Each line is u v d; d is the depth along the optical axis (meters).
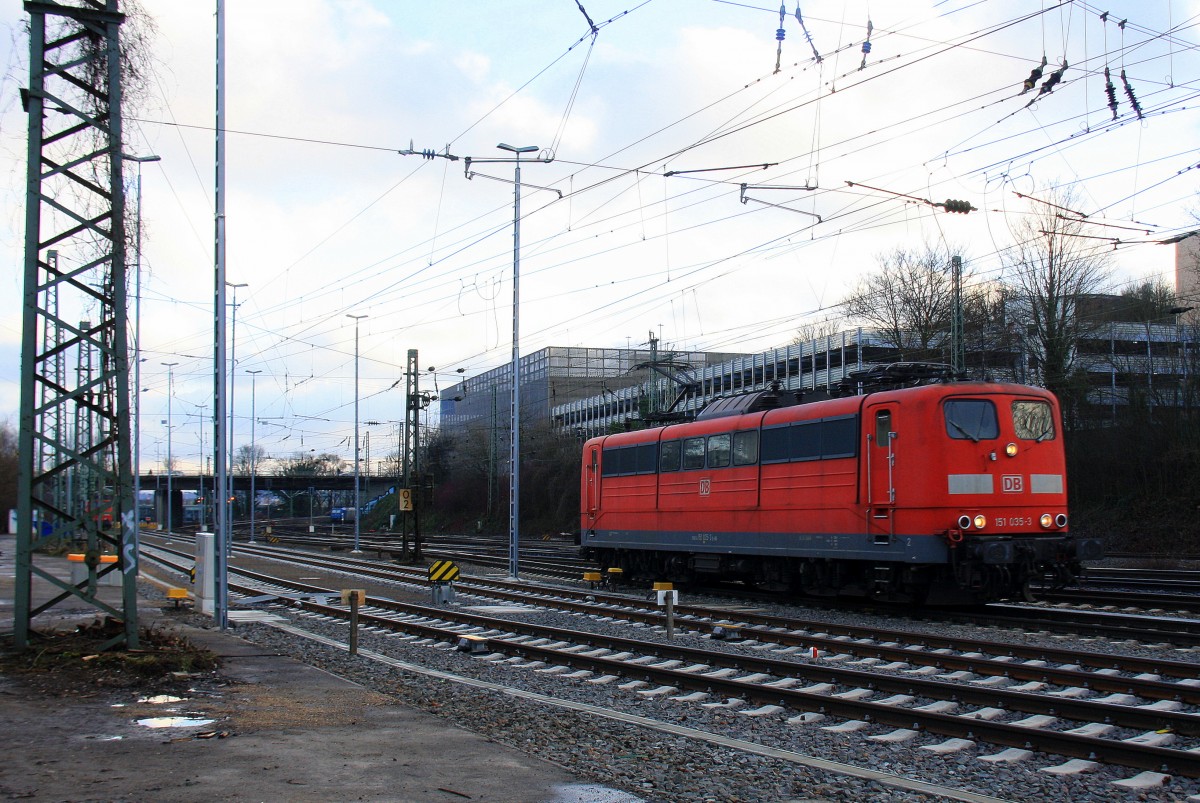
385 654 15.93
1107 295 43.94
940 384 18.45
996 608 20.12
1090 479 42.84
